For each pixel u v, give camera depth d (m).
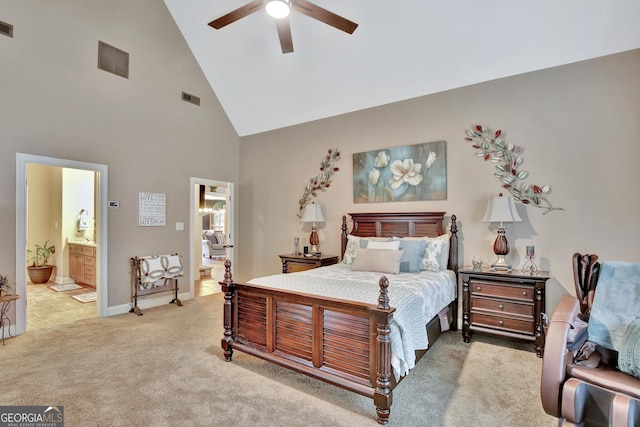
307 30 3.89
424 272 3.35
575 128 3.16
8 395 2.18
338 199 4.70
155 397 2.18
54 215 6.15
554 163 3.25
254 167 5.66
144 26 4.41
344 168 4.65
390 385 1.96
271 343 2.50
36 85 3.45
